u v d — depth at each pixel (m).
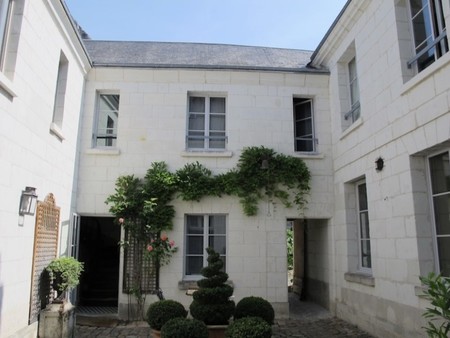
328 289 8.36
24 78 5.39
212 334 4.71
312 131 8.80
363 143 6.95
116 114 8.69
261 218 8.15
